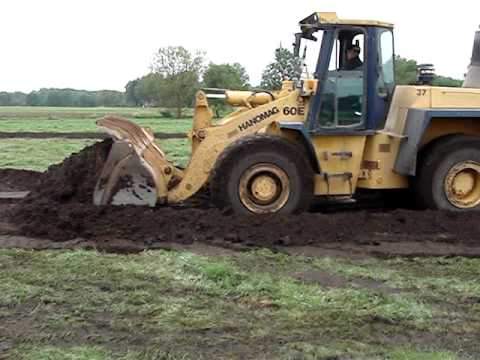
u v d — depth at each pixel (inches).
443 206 352.8
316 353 191.3
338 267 275.6
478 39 384.8
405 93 352.2
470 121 364.5
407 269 276.8
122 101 4116.6
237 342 198.8
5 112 2679.6
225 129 344.2
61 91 4298.7
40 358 184.2
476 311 228.7
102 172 335.0
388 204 387.2
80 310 221.9
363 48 346.9
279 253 293.1
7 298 230.4
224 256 286.7
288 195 336.2
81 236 312.5
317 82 342.6
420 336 206.8
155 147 353.1
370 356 190.5
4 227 323.9
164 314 219.1
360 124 349.1
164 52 2222.0
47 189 360.2
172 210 332.2
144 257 281.1
